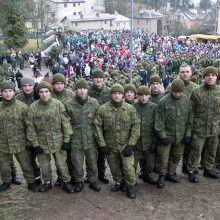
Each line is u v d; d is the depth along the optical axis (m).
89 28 73.44
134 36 51.75
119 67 29.30
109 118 6.54
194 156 7.20
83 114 6.62
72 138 6.71
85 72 26.94
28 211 6.25
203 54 37.06
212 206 6.37
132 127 6.61
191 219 6.01
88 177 7.05
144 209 6.32
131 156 6.71
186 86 7.53
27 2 50.66
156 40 48.56
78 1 83.19
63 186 6.98
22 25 41.47
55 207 6.38
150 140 7.09
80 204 6.48
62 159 6.72
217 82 7.72
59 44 41.66
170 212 6.22
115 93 6.41
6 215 6.14
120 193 6.91
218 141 7.34
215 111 6.88
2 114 6.46
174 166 7.25
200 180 7.41
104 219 6.03
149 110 6.99
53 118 6.47
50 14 67.25
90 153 6.81
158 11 98.56
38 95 6.99
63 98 7.29
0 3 25.94
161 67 27.16
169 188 7.09
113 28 76.06
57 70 26.88
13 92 6.41
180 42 47.38
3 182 6.97
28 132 6.49
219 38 50.19
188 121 6.89
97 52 36.28
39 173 7.27
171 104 6.75
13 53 34.41
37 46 50.09
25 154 6.73
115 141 6.64
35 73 26.30
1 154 6.68
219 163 7.80
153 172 7.90
